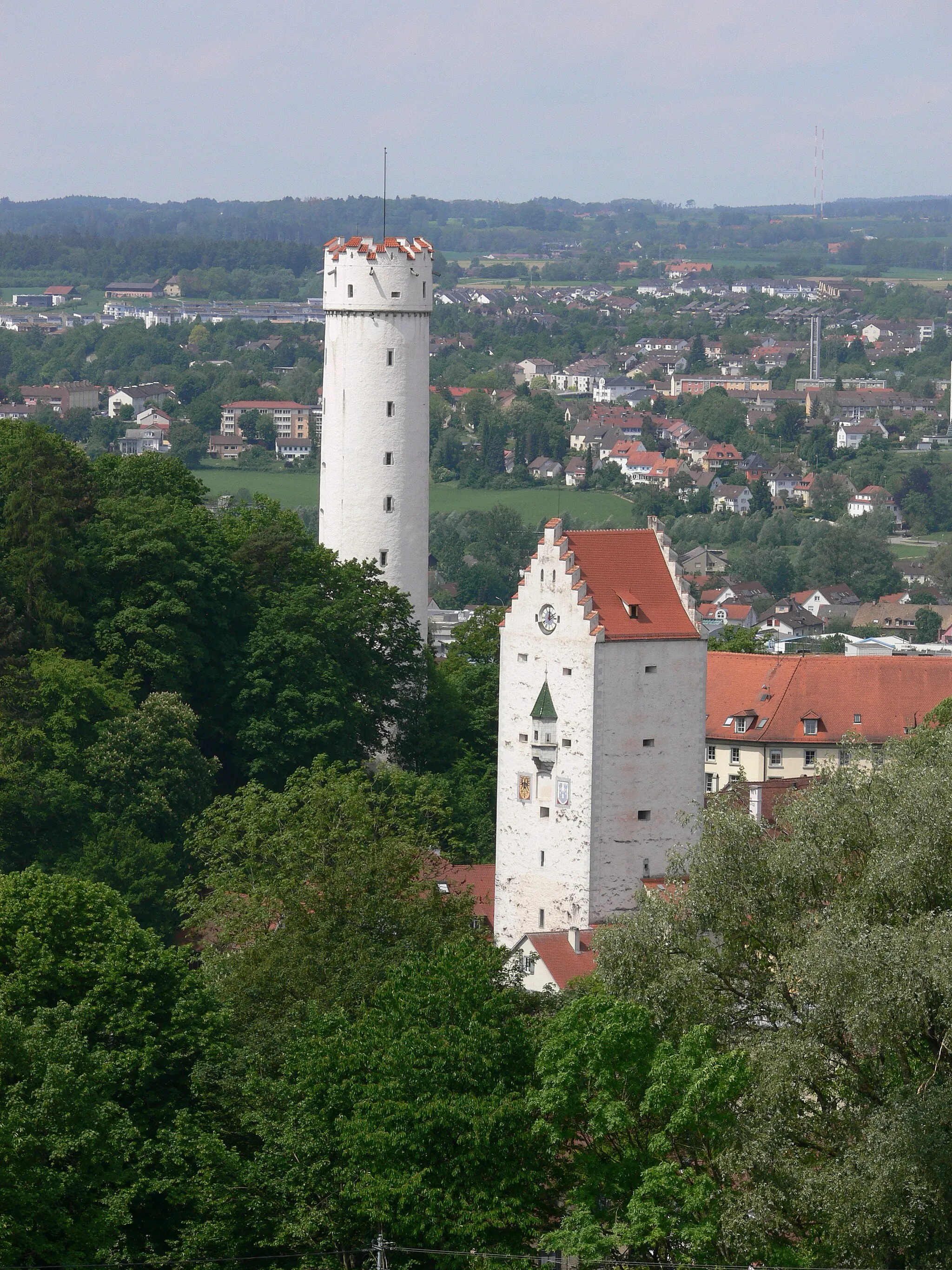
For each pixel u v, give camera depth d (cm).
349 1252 8850
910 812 9588
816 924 9662
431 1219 8631
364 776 16638
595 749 15950
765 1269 8731
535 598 16188
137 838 15500
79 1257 8412
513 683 16388
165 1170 9094
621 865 16162
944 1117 8562
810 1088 9288
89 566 18625
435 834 15425
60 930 10281
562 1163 9162
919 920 9025
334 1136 9088
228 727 18900
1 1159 8381
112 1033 9800
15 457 18988
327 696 18888
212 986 11056
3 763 15600
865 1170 8519
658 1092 8788
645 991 9750
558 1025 9212
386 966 11062
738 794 11269
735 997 9894
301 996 10994
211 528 19825
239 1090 9712
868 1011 8712
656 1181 8481
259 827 14538
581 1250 8344
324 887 11956
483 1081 9025
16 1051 8869
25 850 15375
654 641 16075
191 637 18525
